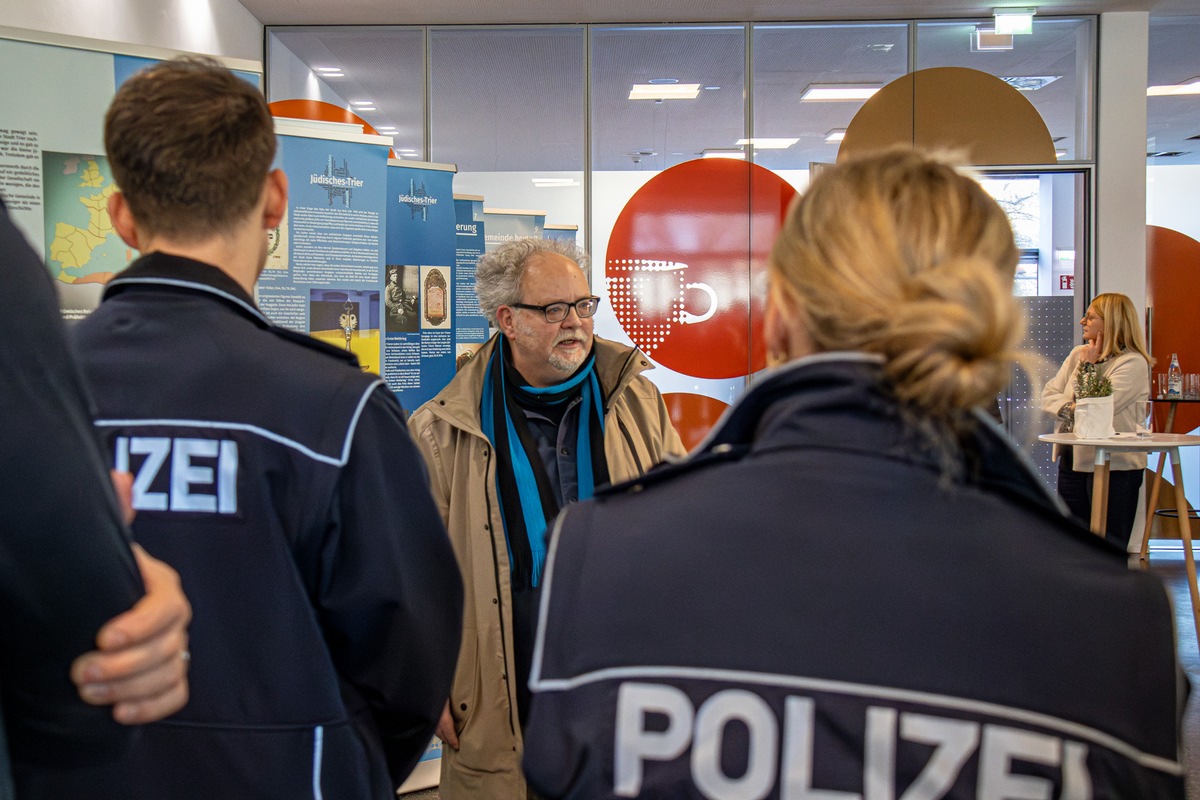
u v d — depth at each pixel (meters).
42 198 2.41
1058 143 6.34
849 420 0.62
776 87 6.41
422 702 1.08
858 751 0.55
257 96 1.05
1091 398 3.98
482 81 6.46
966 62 6.35
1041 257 6.36
